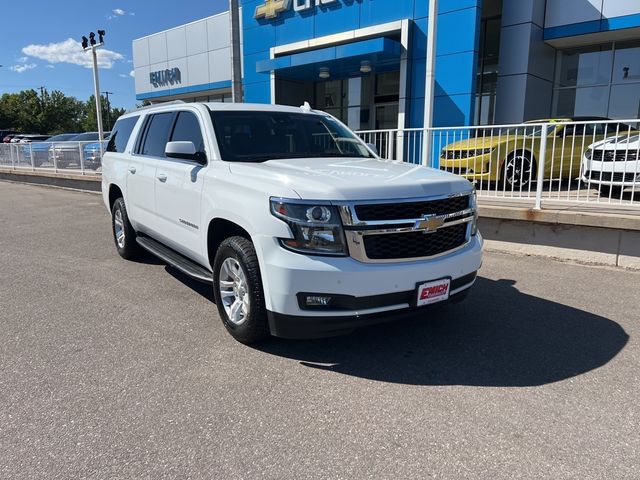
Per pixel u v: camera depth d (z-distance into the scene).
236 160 4.20
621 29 12.52
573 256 6.32
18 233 8.90
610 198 6.49
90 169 15.65
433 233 3.48
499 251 6.91
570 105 14.95
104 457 2.53
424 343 3.93
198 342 3.94
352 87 17.33
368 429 2.78
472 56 12.27
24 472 2.41
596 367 3.51
